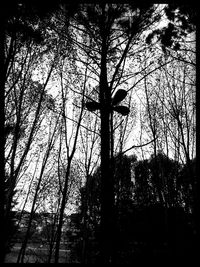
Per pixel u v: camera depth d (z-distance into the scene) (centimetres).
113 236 678
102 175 738
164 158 1945
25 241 1426
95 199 1667
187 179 1440
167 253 564
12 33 834
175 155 1833
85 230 1511
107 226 683
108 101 794
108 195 714
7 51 920
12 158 1173
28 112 1398
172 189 1596
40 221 2103
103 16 812
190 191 1316
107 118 789
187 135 1603
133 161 1972
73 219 2056
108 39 851
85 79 1309
